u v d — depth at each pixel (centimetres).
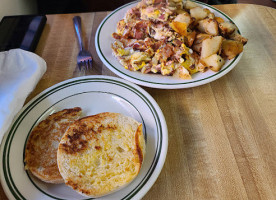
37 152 26
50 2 71
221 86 33
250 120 29
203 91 33
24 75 31
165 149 24
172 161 26
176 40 33
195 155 26
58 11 70
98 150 24
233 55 32
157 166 23
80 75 35
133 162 24
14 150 26
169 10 36
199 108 31
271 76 34
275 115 29
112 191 22
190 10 37
